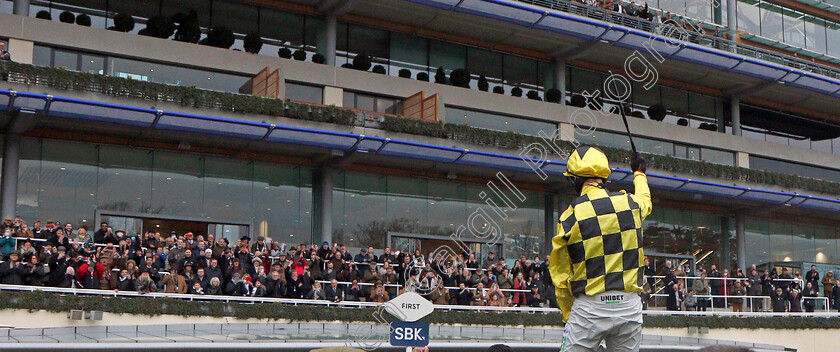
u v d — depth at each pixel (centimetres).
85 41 2242
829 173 3562
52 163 2223
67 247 1756
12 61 2002
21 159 2186
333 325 1914
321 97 2562
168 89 2153
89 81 2062
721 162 3256
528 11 2622
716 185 2911
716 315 2416
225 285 1869
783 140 3509
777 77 3102
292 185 2545
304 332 1833
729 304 2628
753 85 3266
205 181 2416
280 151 2469
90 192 2258
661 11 3008
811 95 3375
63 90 2034
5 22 2153
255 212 2473
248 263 1952
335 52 2633
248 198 2470
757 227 3359
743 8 3372
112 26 2369
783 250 3406
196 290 1808
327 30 2612
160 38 2356
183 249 1889
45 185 2205
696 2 3269
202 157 2422
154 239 1916
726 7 3334
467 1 2556
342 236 2575
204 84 2411
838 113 3647
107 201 2273
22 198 2170
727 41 3042
